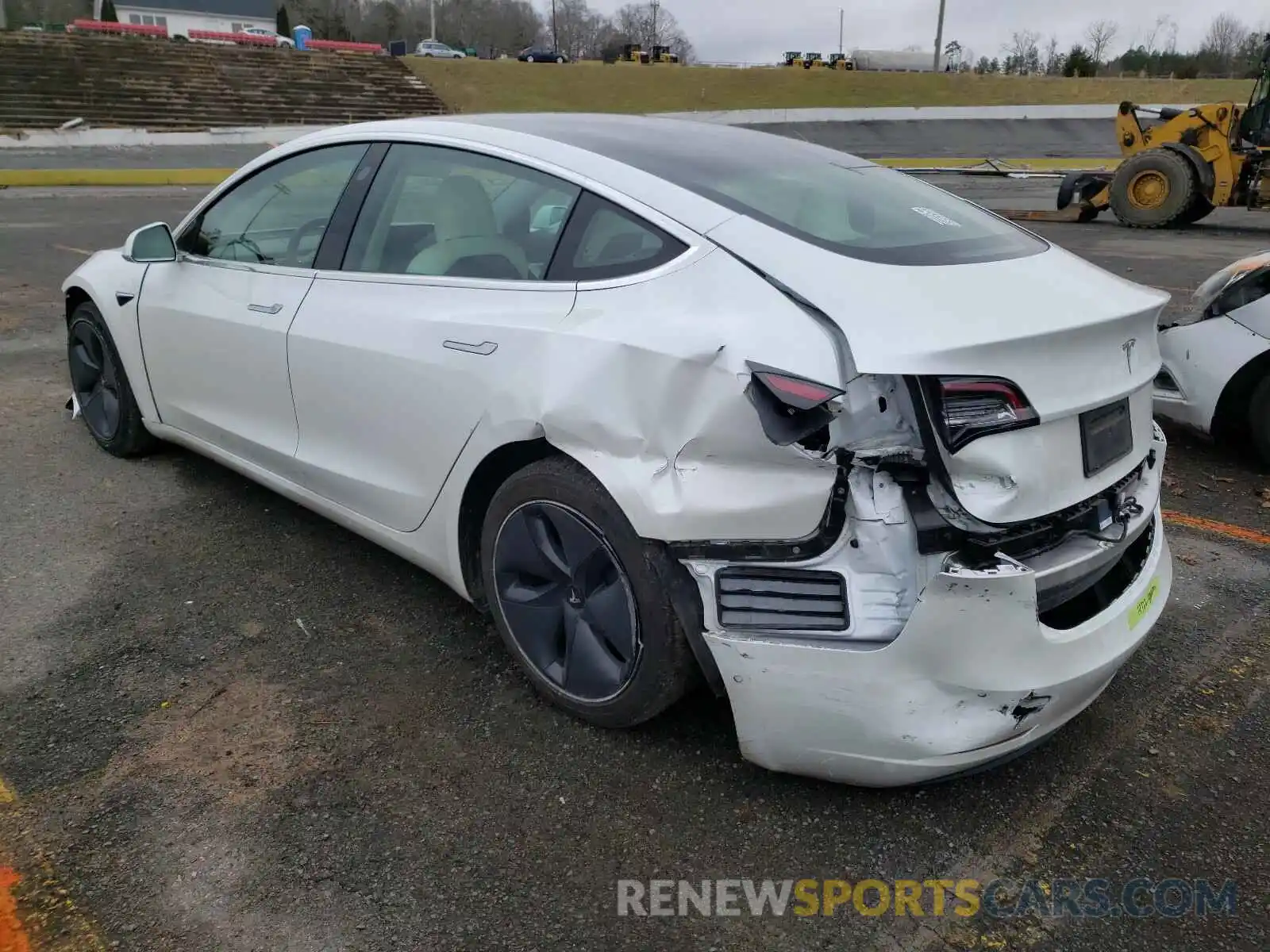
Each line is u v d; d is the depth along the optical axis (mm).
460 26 98125
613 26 102062
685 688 2371
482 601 2838
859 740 2049
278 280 3262
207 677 2773
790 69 51344
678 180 2488
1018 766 2486
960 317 2020
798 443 1965
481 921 1973
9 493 3994
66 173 21094
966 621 1952
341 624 3084
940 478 1936
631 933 1956
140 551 3527
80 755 2418
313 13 86062
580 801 2314
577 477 2352
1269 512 4176
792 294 2082
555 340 2352
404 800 2305
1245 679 2889
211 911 1973
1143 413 2416
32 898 1984
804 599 2051
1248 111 14453
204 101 36531
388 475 2902
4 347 6371
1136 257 11922
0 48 35750
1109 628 2199
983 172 25641
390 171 3021
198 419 3762
